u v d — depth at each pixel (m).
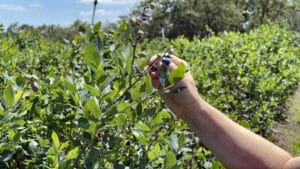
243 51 9.24
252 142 2.01
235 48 9.20
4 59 2.86
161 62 1.77
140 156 2.05
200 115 2.01
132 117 1.69
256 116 6.75
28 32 6.79
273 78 8.38
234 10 66.38
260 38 11.60
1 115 1.68
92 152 1.59
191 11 63.94
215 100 5.26
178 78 1.65
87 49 1.69
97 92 1.66
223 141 2.01
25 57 4.96
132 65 1.81
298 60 11.41
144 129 1.78
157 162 2.05
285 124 10.48
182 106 2.00
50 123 2.01
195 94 2.00
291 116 11.20
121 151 2.03
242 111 6.89
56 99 1.95
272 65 9.27
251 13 53.19
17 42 6.38
